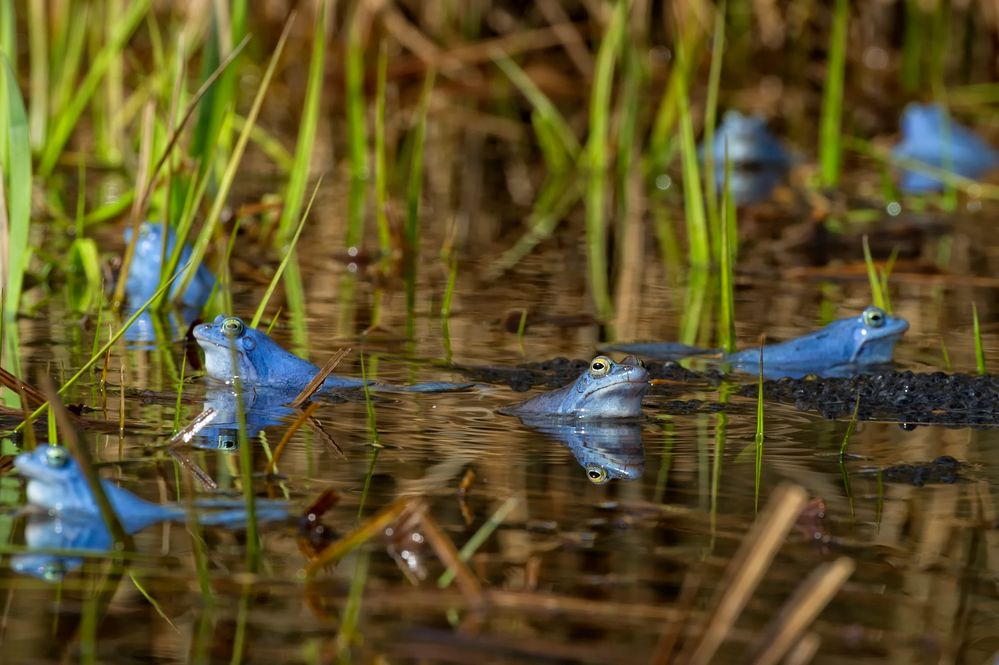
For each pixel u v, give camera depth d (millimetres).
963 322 16125
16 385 10812
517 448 10461
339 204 23281
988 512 9039
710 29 34750
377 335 14789
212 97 18281
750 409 12023
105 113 26641
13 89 13703
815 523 8766
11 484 9078
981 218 23797
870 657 6910
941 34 34469
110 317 15141
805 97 34969
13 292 14430
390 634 7008
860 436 11086
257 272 18109
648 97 32906
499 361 13734
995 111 34500
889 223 22922
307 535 8273
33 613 7137
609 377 11461
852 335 14180
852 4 36062
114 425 10625
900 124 32156
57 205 21234
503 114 33500
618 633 7066
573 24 35281
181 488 9094
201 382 12445
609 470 9867
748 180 27312
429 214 23094
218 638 6918
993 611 7449
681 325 15805
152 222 17469
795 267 19594
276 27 34469
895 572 7977
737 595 6746
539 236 21625
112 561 7824
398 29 33375
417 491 9172
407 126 31250
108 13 28219
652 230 22438
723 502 9125
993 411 11992
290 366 12758
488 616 7242
